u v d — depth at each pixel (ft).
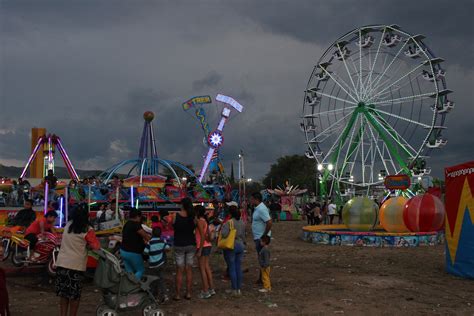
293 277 35.55
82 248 21.53
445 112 127.65
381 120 140.97
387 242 58.59
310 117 160.97
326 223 111.34
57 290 21.30
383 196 137.90
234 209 29.32
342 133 148.46
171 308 25.34
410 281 33.88
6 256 38.45
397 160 136.26
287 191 145.28
